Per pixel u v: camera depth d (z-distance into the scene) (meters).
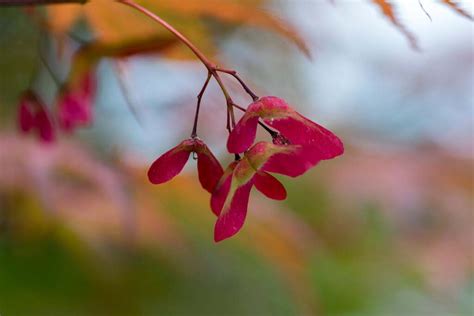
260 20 0.35
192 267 0.53
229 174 0.30
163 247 0.45
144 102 0.47
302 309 0.42
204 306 0.56
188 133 0.51
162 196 0.42
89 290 0.47
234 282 0.58
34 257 0.45
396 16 0.31
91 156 0.42
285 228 0.42
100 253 0.43
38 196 0.41
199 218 0.44
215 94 0.47
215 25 0.43
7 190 0.41
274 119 0.30
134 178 0.42
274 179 0.30
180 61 0.36
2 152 0.41
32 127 0.37
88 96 0.38
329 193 0.58
